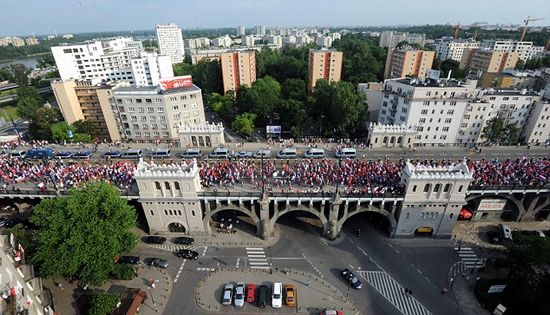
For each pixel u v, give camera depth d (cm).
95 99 11988
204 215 6869
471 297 5575
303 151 8431
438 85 9669
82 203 5428
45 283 5703
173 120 11194
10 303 3503
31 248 5547
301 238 6950
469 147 8819
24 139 11875
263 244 6756
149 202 6512
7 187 6956
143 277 5881
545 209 7469
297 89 14988
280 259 6347
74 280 5753
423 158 7962
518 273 5175
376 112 13138
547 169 7306
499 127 9644
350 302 5403
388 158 7962
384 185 6700
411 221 6681
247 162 7725
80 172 7250
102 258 5212
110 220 5466
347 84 12394
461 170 6272
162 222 6812
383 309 5303
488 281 5800
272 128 12531
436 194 6347
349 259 6362
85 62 16812
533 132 10325
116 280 5819
